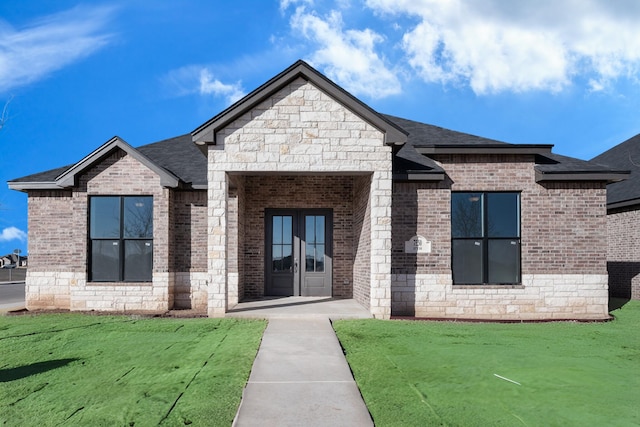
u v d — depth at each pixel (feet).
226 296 36.91
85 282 40.50
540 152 38.88
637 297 53.26
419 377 21.15
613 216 57.77
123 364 23.26
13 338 29.35
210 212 36.04
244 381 20.24
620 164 64.18
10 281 110.01
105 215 41.32
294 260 48.11
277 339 28.30
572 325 34.99
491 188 39.42
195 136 35.68
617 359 24.61
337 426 15.53
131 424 15.87
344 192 48.11
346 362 23.36
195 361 23.54
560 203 39.34
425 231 38.99
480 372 21.95
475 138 45.11
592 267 39.04
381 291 36.24
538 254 39.06
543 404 17.88
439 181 39.29
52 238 42.93
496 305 38.63
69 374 21.68
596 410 17.30
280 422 15.83
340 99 35.86
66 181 40.34
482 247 39.63
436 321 36.09
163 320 35.24
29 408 17.46
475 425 15.80
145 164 40.42
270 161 36.04
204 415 16.48
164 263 40.42
